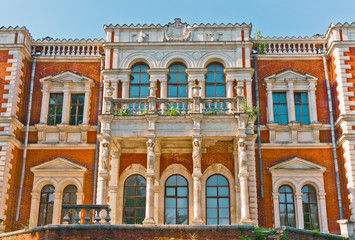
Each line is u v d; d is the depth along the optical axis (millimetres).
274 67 27031
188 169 24375
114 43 25906
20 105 26141
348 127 24188
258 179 24828
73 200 25031
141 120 21312
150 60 25750
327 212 24188
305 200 24625
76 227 15992
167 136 21078
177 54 25844
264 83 26609
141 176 24609
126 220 24000
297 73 26547
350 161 23578
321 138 25578
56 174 25000
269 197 24516
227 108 21562
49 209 24844
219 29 26359
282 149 25328
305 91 26516
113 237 15953
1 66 25922
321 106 26172
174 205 24156
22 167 25203
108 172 20578
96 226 15992
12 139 24453
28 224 24125
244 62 25516
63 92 26625
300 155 25219
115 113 21562
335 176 24766
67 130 25906
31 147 25578
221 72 25938
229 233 15930
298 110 26250
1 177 23703
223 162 24344
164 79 25406
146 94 25656
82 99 26797
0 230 23047
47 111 26344
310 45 27641
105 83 25328
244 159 20438
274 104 26375
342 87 25047
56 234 15922
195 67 25547
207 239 15922
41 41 27625
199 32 26312
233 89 25172
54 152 25578
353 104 24750
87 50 27625
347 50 25672
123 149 24578
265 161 25156
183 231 16078
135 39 26312
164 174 24391
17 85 25766
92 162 25375
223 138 21688
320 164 25016
